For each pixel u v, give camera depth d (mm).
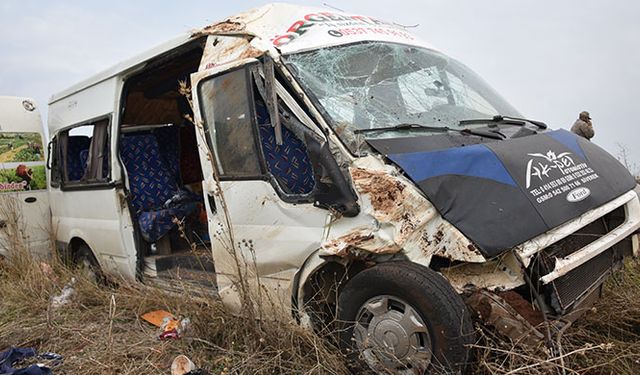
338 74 3771
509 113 4414
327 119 3367
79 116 6074
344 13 4547
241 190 3779
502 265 2865
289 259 3449
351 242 3047
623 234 3422
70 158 6586
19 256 6191
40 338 4223
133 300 4727
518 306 2855
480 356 2826
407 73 4121
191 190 6133
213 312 3934
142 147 5883
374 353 3072
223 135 3943
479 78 4801
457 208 2895
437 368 2789
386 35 4406
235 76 3842
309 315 3488
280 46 3754
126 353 3754
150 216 5344
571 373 2885
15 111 7309
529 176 3121
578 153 3645
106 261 5672
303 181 3727
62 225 6527
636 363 3100
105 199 5496
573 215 3074
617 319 3551
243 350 3564
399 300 2945
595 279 3420
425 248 2896
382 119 3588
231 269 3918
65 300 5090
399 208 2947
